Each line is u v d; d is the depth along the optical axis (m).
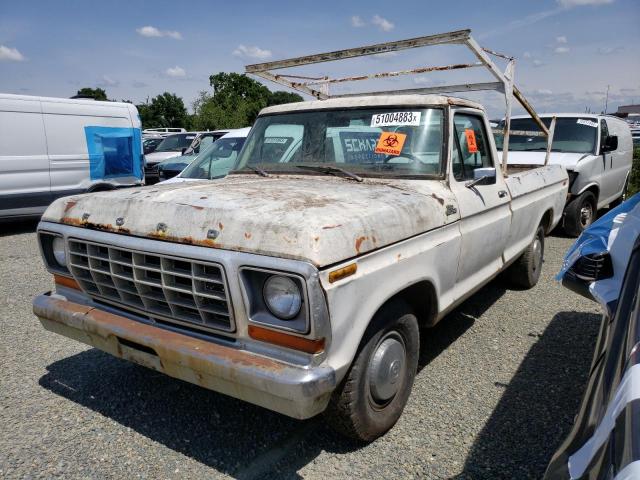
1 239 9.12
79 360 4.02
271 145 4.12
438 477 2.63
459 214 3.41
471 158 3.88
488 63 4.07
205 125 46.28
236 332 2.43
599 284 2.86
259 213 2.45
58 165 9.79
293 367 2.29
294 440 2.97
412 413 3.21
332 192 3.02
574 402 3.32
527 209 4.78
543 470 2.66
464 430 3.03
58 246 3.15
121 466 2.74
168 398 3.44
